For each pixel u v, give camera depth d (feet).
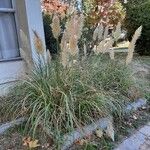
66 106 8.86
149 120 10.98
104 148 8.67
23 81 10.12
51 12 21.79
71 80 9.89
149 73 16.49
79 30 9.77
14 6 13.08
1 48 13.00
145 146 9.16
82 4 23.81
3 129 9.24
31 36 13.26
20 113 9.44
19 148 8.25
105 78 11.75
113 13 24.29
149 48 24.00
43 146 8.29
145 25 23.09
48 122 8.68
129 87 12.35
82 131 8.93
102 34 12.93
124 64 12.76
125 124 10.39
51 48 19.22
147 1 23.63
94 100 9.75
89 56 11.98
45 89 9.68
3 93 11.43
